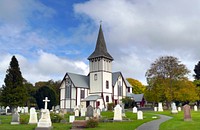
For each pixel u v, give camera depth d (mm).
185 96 58750
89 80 75812
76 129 22297
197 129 19188
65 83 73438
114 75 79562
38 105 80000
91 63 75750
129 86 91875
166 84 59344
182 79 59531
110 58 75750
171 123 24438
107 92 73625
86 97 73125
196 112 42938
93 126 23344
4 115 49719
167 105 61125
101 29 77750
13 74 60594
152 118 32344
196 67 105000
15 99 59188
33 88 90438
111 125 24781
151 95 62219
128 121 29578
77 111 44156
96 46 76500
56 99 80938
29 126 25172
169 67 60156
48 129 21844
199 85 82125
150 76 62312
